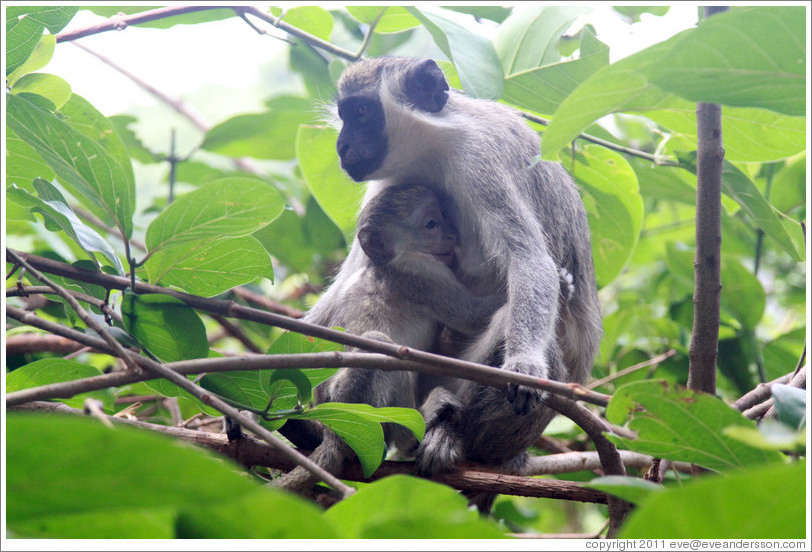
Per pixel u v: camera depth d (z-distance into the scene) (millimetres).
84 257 8609
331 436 7984
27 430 3422
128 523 4117
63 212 6996
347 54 9805
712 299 7109
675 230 14781
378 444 6867
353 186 12281
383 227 10141
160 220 6430
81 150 6273
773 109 5461
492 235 9297
